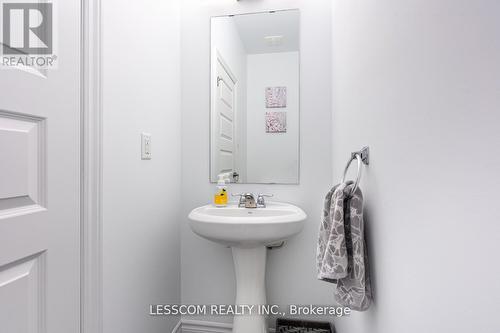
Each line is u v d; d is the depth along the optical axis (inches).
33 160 27.1
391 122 22.7
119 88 39.2
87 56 33.5
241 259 51.9
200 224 45.3
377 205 26.3
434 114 15.9
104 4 35.9
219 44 62.3
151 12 49.1
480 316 12.1
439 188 15.4
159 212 52.1
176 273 60.1
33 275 27.2
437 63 15.6
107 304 36.4
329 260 27.8
